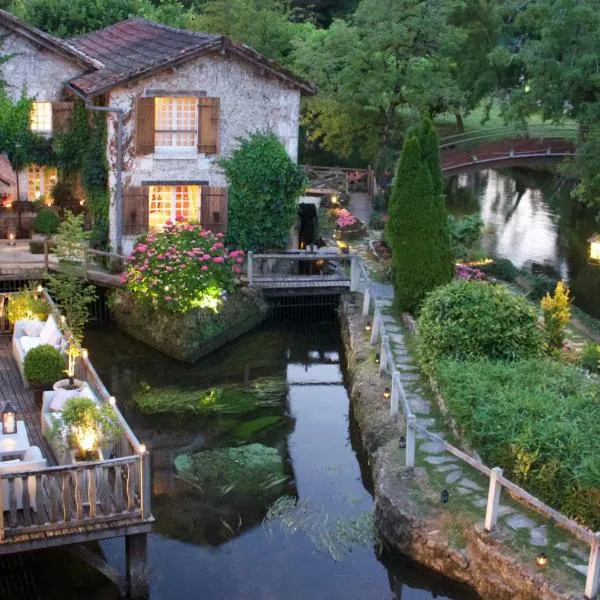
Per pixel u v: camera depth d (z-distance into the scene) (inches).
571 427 541.6
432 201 836.0
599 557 447.2
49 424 559.5
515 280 1059.3
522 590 476.1
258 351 890.7
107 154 954.1
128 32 1138.0
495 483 498.0
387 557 545.3
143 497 494.3
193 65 936.9
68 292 740.0
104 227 981.2
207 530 581.0
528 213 1558.8
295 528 580.4
